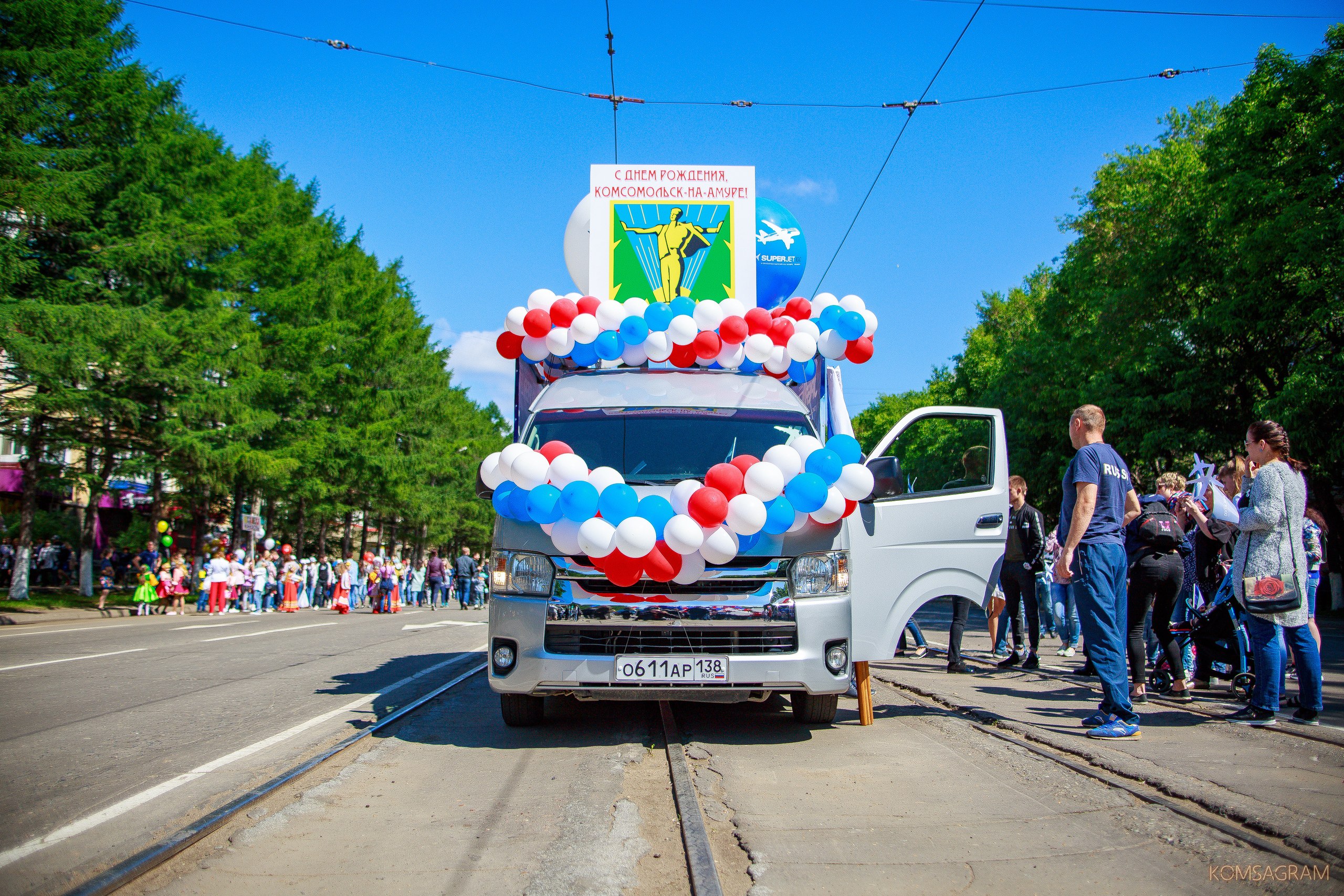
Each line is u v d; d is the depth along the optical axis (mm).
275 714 6312
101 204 21703
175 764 4730
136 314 20391
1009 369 31547
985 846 3256
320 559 34438
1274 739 5004
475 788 4195
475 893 2885
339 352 34188
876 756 4773
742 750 4984
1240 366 22188
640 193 7398
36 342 18547
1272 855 3080
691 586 4996
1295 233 18328
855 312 6559
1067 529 5301
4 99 19578
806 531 5168
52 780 4387
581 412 6027
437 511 50688
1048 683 7625
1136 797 3840
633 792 4129
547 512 4961
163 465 24719
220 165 26172
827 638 5012
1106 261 28672
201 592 26062
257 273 29719
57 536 32219
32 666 9539
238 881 3012
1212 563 7125
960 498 5949
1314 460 19453
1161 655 7086
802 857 3160
